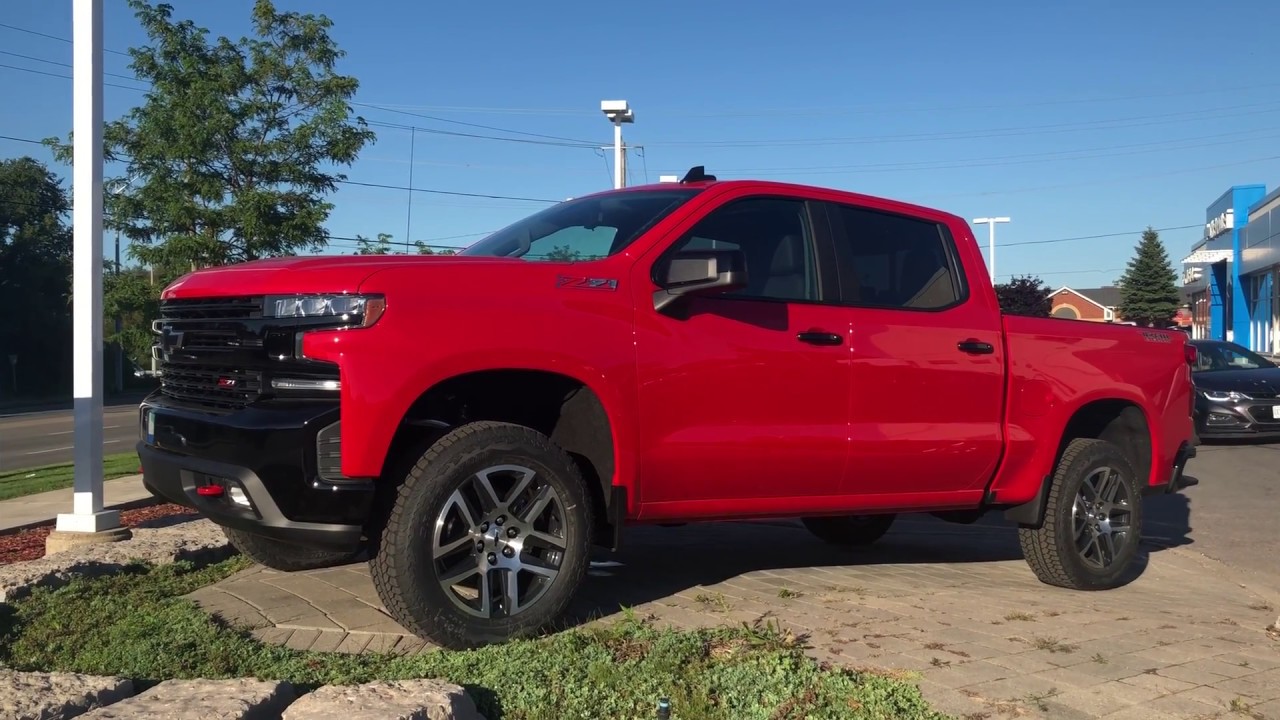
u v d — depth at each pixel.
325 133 10.84
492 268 4.12
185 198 10.30
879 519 7.09
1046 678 3.91
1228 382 14.70
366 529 3.94
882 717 3.36
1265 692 3.85
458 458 3.86
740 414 4.59
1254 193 37.94
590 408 4.32
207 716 2.84
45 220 54.38
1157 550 7.63
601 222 4.86
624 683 3.50
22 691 3.02
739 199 4.89
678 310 4.48
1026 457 5.61
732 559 6.33
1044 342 5.70
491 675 3.53
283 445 3.70
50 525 9.09
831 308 4.96
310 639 4.18
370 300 3.77
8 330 51.72
